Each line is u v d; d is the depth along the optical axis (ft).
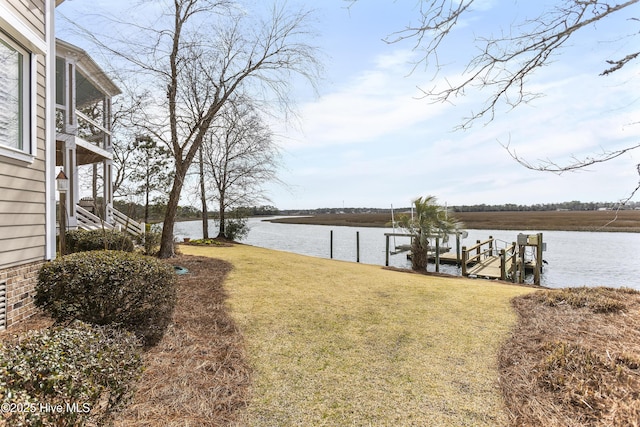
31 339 6.23
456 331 13.19
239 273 23.41
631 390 8.34
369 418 8.02
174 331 12.49
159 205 66.95
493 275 36.63
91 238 24.02
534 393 8.80
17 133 13.94
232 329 13.12
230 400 8.62
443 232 31.53
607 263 47.03
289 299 17.38
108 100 36.04
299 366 10.47
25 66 14.32
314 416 8.09
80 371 5.78
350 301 17.26
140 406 8.05
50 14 16.05
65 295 10.56
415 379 9.75
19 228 13.70
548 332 12.42
